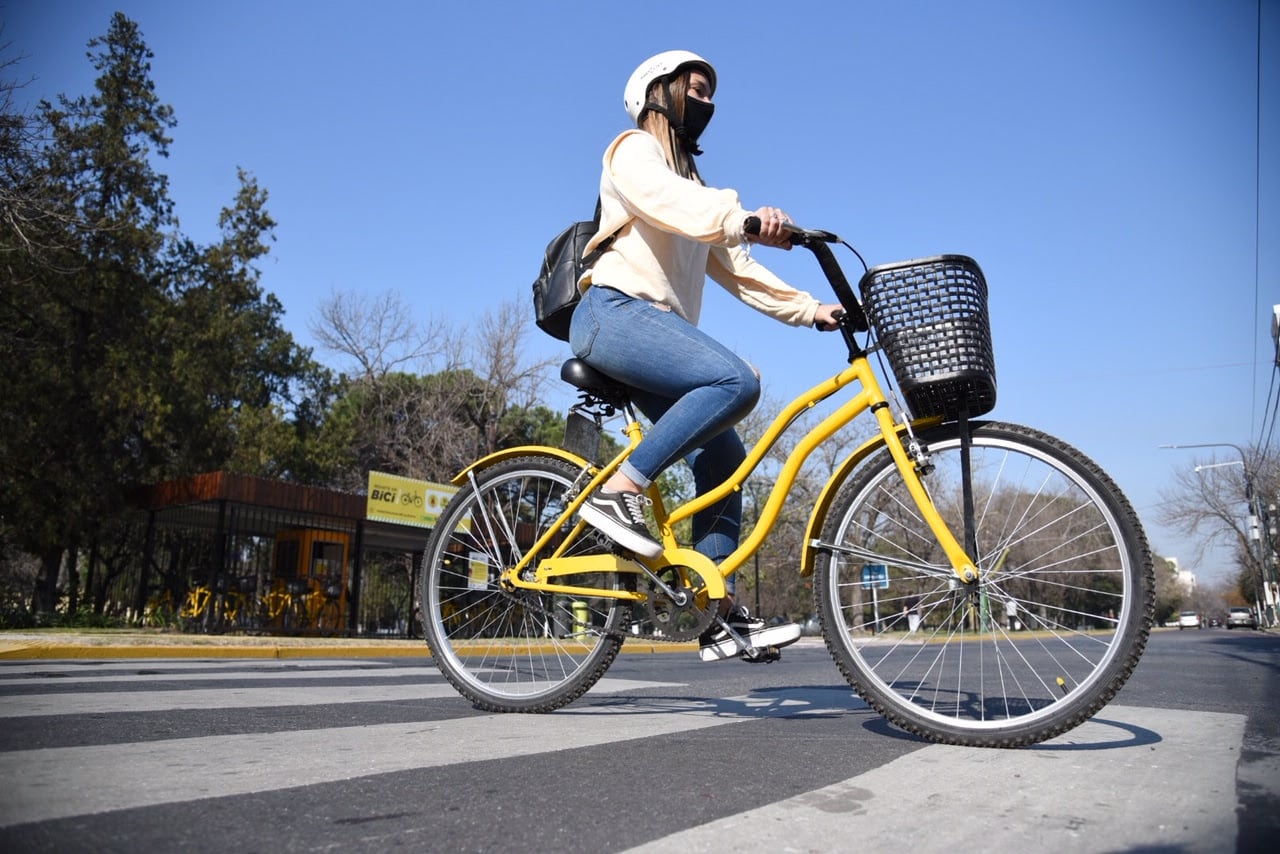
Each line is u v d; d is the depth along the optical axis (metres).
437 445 26.73
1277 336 19.12
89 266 18.88
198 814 1.31
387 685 3.99
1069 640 2.09
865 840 1.23
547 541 2.83
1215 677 4.65
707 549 2.68
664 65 2.70
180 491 16.11
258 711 2.69
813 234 2.29
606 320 2.61
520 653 2.85
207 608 14.72
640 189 2.47
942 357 2.14
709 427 2.51
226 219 25.94
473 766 1.74
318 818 1.32
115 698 3.01
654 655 10.55
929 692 2.21
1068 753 1.96
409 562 22.47
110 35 21.45
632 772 1.70
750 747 2.03
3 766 1.62
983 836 1.25
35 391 17.70
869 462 2.41
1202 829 1.28
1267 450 36.72
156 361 20.73
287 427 26.55
